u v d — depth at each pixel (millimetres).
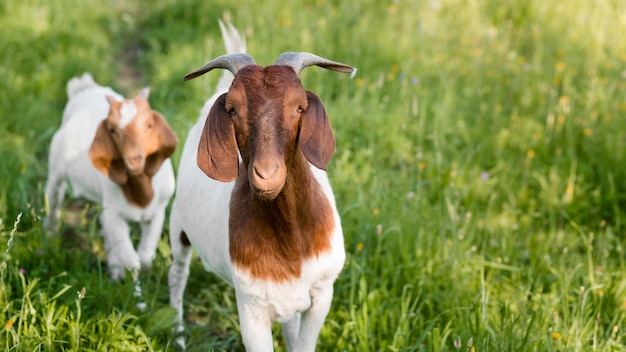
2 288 4059
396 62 7586
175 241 4141
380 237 4586
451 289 4406
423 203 5199
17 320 4023
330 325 4238
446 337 3898
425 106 6602
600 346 3807
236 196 3240
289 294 3197
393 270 4543
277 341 4309
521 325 3916
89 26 9062
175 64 7859
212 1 9602
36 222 4820
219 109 2852
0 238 4797
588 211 5348
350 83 7180
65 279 4426
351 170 5766
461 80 7234
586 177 5691
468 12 8781
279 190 2725
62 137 5242
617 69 7082
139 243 5039
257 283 3170
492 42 7879
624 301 4188
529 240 5043
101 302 4207
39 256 4633
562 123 6188
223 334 4438
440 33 8156
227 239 3262
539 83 6934
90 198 5152
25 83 7523
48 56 8195
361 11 9062
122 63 8656
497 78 7145
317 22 8500
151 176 4645
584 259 4902
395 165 6156
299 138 2832
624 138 5898
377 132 6418
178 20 9500
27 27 8617
